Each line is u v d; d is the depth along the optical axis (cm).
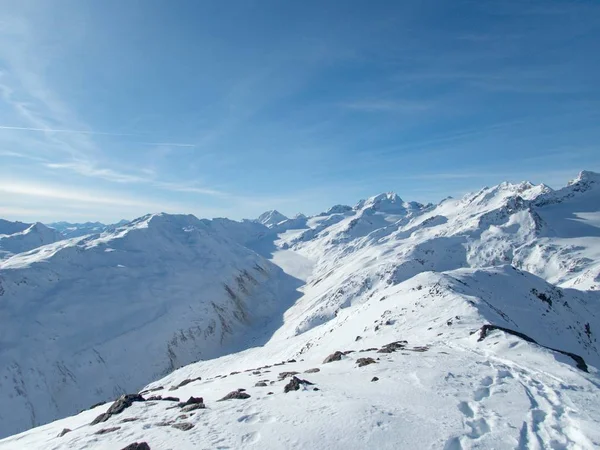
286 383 1495
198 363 7481
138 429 1029
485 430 974
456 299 3634
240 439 906
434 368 1584
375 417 1009
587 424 1004
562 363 1700
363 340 3497
